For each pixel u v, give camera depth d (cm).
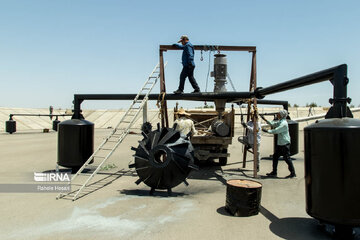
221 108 1177
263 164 1258
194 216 597
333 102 539
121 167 1175
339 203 469
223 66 1180
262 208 655
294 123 1378
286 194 774
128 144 2055
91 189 817
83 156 1038
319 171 489
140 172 771
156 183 759
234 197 603
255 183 636
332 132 475
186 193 785
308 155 513
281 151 972
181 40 1084
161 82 1084
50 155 1460
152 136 789
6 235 498
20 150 1648
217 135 1098
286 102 1417
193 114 1299
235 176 1006
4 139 2300
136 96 1017
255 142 982
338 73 543
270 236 500
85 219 576
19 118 3831
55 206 657
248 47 1111
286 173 1059
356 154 463
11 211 621
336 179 471
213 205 674
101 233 507
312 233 514
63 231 516
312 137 502
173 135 782
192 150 781
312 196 503
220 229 528
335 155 472
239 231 520
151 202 694
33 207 649
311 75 667
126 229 526
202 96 1049
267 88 909
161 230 521
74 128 1027
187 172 762
